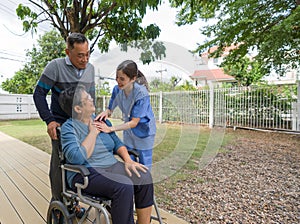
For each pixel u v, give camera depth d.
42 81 1.63
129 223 1.23
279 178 2.78
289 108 5.89
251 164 3.35
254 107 6.38
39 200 2.17
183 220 1.77
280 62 5.61
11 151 4.41
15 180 2.75
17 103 11.07
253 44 5.91
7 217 1.84
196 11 4.41
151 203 1.40
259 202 2.15
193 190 2.40
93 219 1.73
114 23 2.99
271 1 5.11
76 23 2.99
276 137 5.48
